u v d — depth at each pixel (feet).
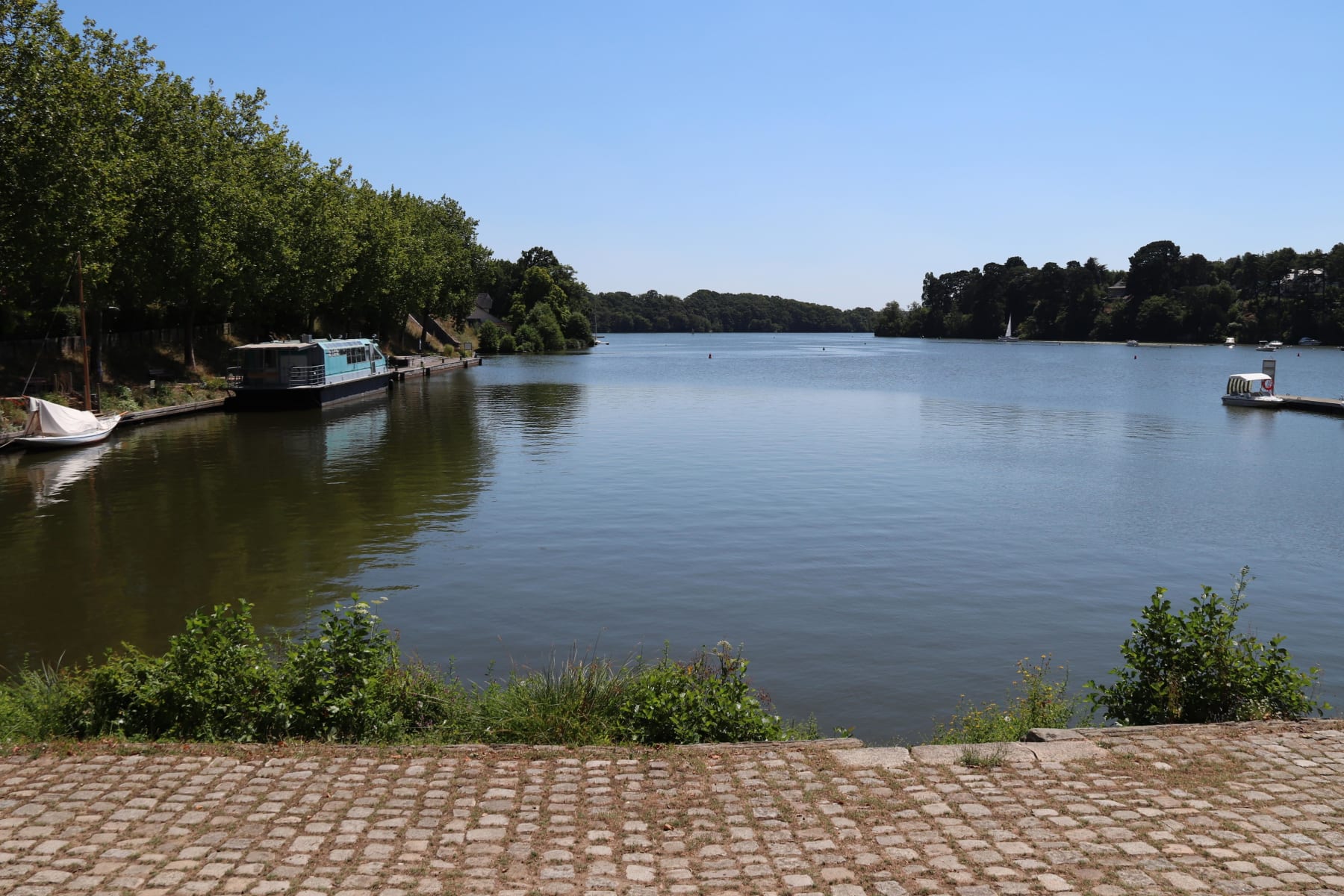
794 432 149.38
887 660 47.98
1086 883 18.71
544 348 495.00
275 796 23.04
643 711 29.71
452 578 63.00
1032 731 28.32
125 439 137.59
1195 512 86.38
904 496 93.86
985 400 215.51
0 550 70.49
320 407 184.34
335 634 31.07
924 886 18.60
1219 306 595.47
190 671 29.37
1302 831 21.07
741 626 53.36
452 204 434.71
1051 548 72.38
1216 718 31.01
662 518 82.58
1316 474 108.68
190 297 178.19
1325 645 51.21
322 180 222.48
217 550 70.33
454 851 20.16
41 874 18.94
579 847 20.43
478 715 31.42
